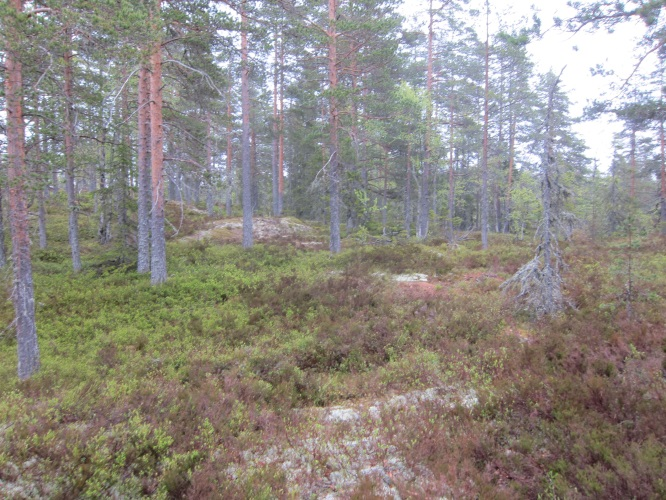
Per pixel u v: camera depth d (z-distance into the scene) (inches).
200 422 233.1
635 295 362.0
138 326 425.1
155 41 410.9
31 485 172.4
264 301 481.7
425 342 365.1
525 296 413.7
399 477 191.5
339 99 722.8
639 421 197.2
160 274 551.8
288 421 247.9
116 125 546.3
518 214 1084.5
